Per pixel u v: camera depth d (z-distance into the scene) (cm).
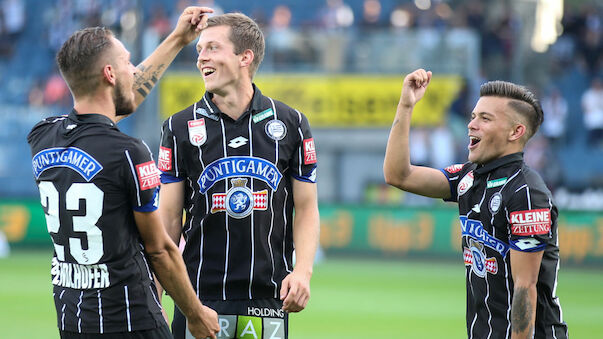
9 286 4331
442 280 4941
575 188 6594
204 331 1327
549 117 6925
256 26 1522
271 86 6462
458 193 1481
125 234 1223
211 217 1480
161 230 1242
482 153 1433
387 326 3331
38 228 6284
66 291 1241
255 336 1486
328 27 7169
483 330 1431
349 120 6488
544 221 1350
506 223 1388
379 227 6216
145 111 6400
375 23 7044
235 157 1481
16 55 7519
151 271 1288
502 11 7788
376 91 6456
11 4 7612
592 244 5859
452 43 6456
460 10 7162
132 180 1210
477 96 6450
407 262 6019
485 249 1421
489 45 6931
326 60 6481
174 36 1531
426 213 6134
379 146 6506
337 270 5400
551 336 1409
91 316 1217
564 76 7344
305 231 1495
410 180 1511
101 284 1215
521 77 6900
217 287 1481
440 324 3400
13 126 6838
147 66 1512
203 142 1484
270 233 1491
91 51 1224
